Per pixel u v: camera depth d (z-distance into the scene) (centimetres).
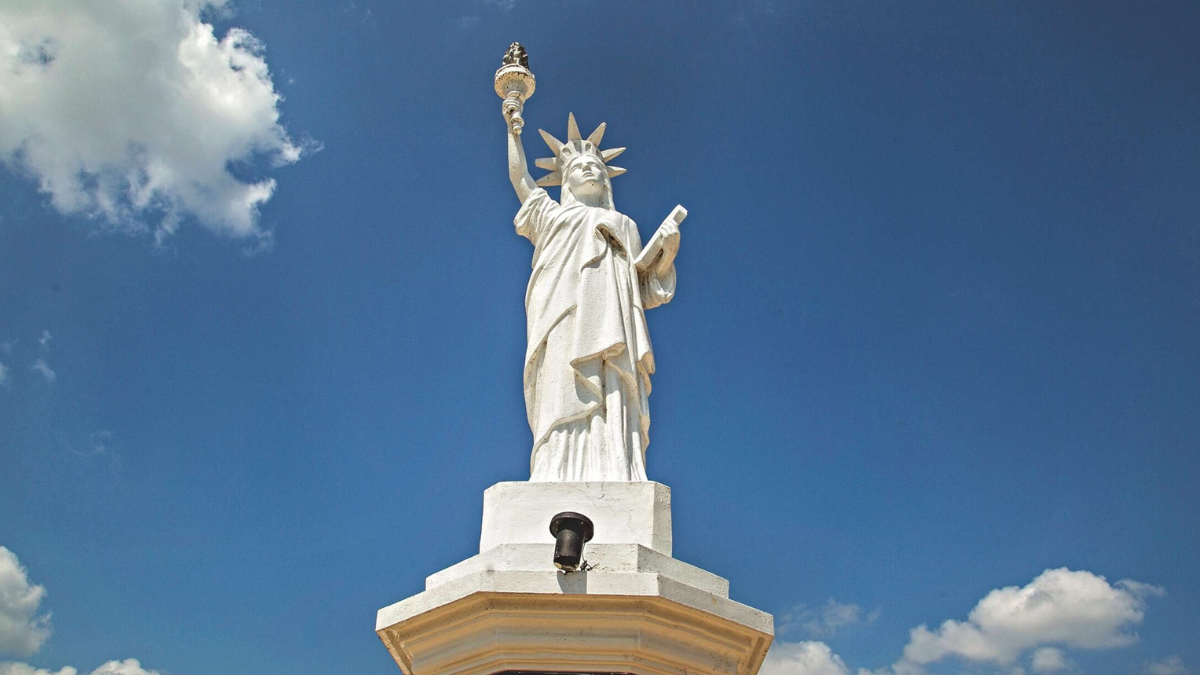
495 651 1638
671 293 2184
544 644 1623
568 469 1869
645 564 1650
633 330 2052
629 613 1614
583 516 1602
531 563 1647
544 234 2178
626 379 1975
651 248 2150
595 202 2311
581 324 1986
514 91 2408
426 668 1720
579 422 1925
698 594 1656
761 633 1709
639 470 1906
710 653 1694
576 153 2405
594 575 1609
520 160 2334
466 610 1658
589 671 1617
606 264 2088
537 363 2025
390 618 1722
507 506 1769
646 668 1630
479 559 1681
